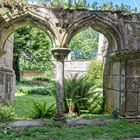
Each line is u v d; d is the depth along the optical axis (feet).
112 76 26.58
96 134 19.16
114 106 25.66
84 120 23.72
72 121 23.25
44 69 71.26
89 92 28.78
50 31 23.15
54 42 23.17
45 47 67.82
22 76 77.30
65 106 28.55
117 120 23.17
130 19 23.85
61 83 23.17
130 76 23.82
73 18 23.17
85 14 23.17
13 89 36.09
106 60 28.71
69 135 18.71
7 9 22.63
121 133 19.56
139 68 23.90
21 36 63.52
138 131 20.16
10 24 22.98
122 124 21.97
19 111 29.35
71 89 28.66
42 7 22.95
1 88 28.04
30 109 30.91
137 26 23.90
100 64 39.42
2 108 24.61
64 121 22.80
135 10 24.09
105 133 19.49
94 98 28.73
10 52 34.04
